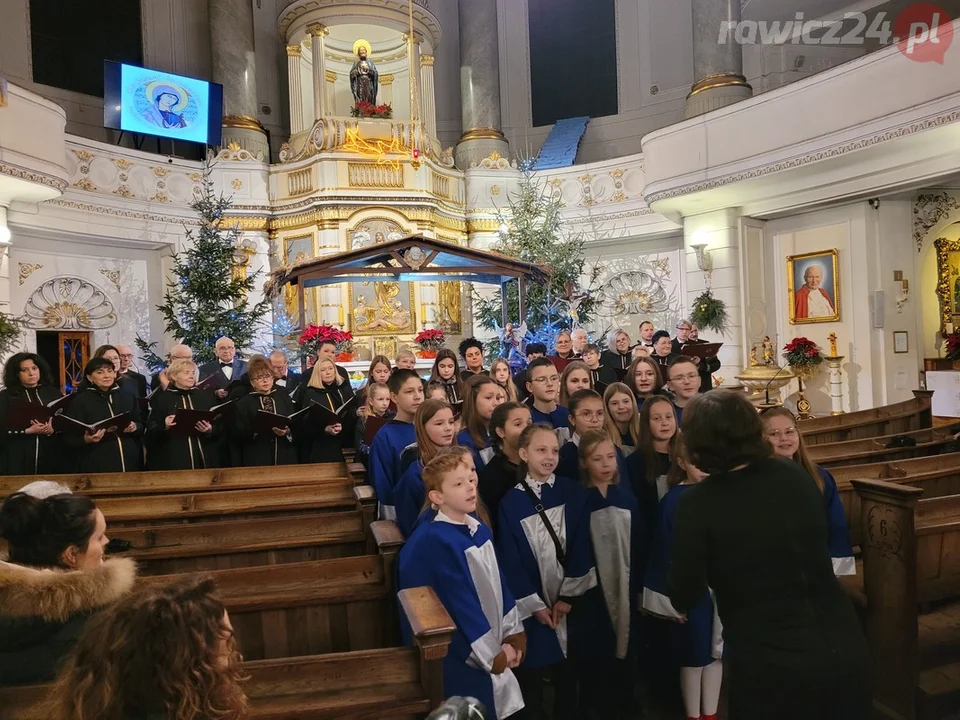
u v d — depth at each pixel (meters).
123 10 11.91
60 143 8.26
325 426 4.78
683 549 1.69
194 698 1.12
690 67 12.94
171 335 11.05
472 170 12.22
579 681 2.77
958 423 5.46
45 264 9.77
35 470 4.58
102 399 4.55
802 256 9.80
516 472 2.83
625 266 12.23
